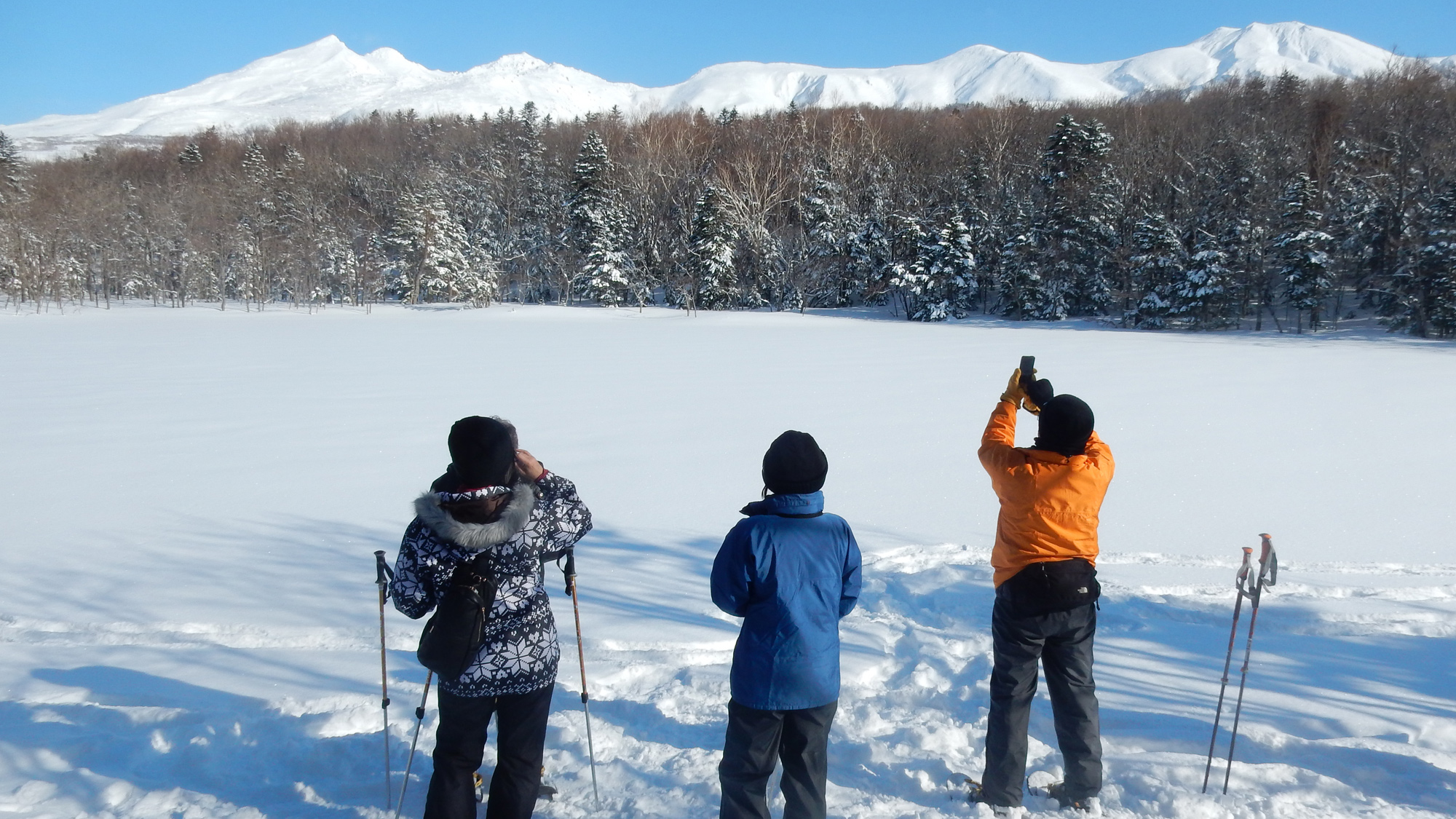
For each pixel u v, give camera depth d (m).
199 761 3.43
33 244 54.50
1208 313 38.09
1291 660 4.50
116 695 4.14
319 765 3.42
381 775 3.35
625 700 4.05
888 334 33.19
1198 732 3.71
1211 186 48.44
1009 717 3.07
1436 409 13.54
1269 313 41.72
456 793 2.75
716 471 9.84
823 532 2.81
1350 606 5.28
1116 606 5.36
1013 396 3.47
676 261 58.16
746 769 2.78
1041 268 46.91
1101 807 3.13
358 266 59.72
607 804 3.18
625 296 57.94
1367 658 4.52
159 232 61.44
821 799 2.81
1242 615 5.20
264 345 26.97
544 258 63.38
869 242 54.22
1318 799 3.14
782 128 69.69
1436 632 4.91
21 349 25.34
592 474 9.73
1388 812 3.05
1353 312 41.12
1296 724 3.78
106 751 3.47
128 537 7.36
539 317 46.41
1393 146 46.91
